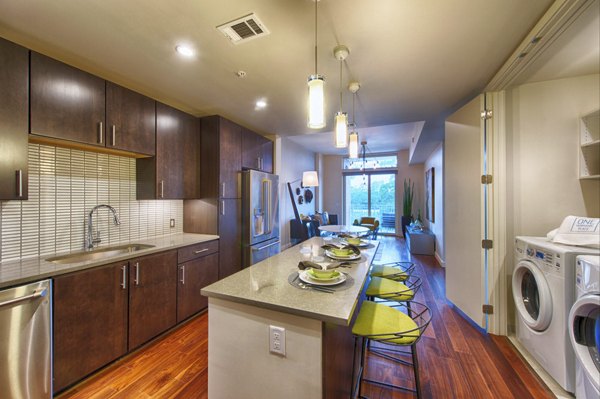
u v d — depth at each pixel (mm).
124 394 1623
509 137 2324
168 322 2316
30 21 1489
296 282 1371
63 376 1582
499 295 2301
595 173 2119
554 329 1649
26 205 1843
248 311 1164
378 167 7984
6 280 1360
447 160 2912
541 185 2262
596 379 1305
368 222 6527
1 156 1484
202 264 2730
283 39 1652
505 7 1363
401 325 1299
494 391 1648
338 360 1257
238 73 2115
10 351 1360
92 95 1941
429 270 4344
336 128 1823
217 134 2998
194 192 2959
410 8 1369
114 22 1501
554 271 1657
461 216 2639
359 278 1442
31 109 1607
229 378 1202
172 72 2109
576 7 1309
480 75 2119
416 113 3072
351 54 1812
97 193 2285
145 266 2109
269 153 4102
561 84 2209
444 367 1892
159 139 2512
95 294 1760
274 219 3963
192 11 1406
